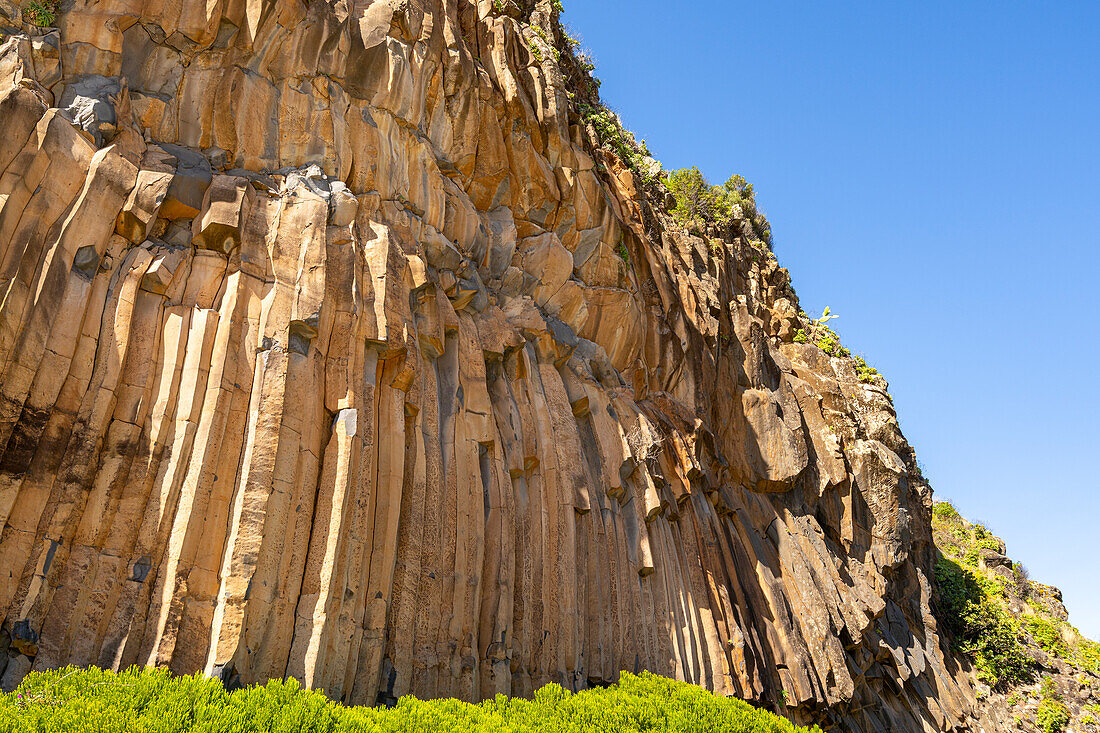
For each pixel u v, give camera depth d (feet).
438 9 60.85
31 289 33.01
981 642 120.26
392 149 52.54
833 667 75.92
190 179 40.68
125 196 37.99
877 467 103.50
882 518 101.91
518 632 47.26
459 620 43.24
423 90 56.08
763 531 82.89
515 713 39.99
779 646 72.79
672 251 91.91
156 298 37.63
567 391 62.95
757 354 97.14
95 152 37.93
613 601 56.08
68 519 31.45
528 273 65.05
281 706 29.63
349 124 50.24
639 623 57.93
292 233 43.01
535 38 77.05
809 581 80.64
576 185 71.20
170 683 29.07
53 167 35.65
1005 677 119.14
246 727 27.61
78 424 33.01
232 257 40.63
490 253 61.62
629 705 44.55
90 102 39.01
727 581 70.95
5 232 32.89
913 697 96.32
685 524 69.36
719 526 74.43
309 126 47.91
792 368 106.42
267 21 46.91
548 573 51.34
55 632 29.78
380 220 49.88
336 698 35.22
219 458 35.47
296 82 48.42
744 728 48.34
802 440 95.20
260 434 36.55
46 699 25.85
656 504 63.26
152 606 31.89
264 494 35.42
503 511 48.73
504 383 55.52
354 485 39.22
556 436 57.52
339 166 48.42
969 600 124.88
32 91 36.47
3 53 37.45
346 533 38.14
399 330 45.21
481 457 50.49
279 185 45.39
